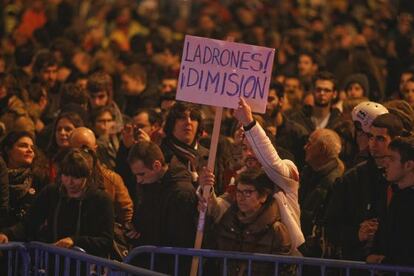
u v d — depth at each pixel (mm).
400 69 34812
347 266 16234
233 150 20906
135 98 29969
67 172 18031
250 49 17625
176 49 37281
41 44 41531
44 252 17203
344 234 17734
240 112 17359
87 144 20781
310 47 38531
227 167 20516
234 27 44031
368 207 17625
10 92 27250
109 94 26750
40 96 28406
